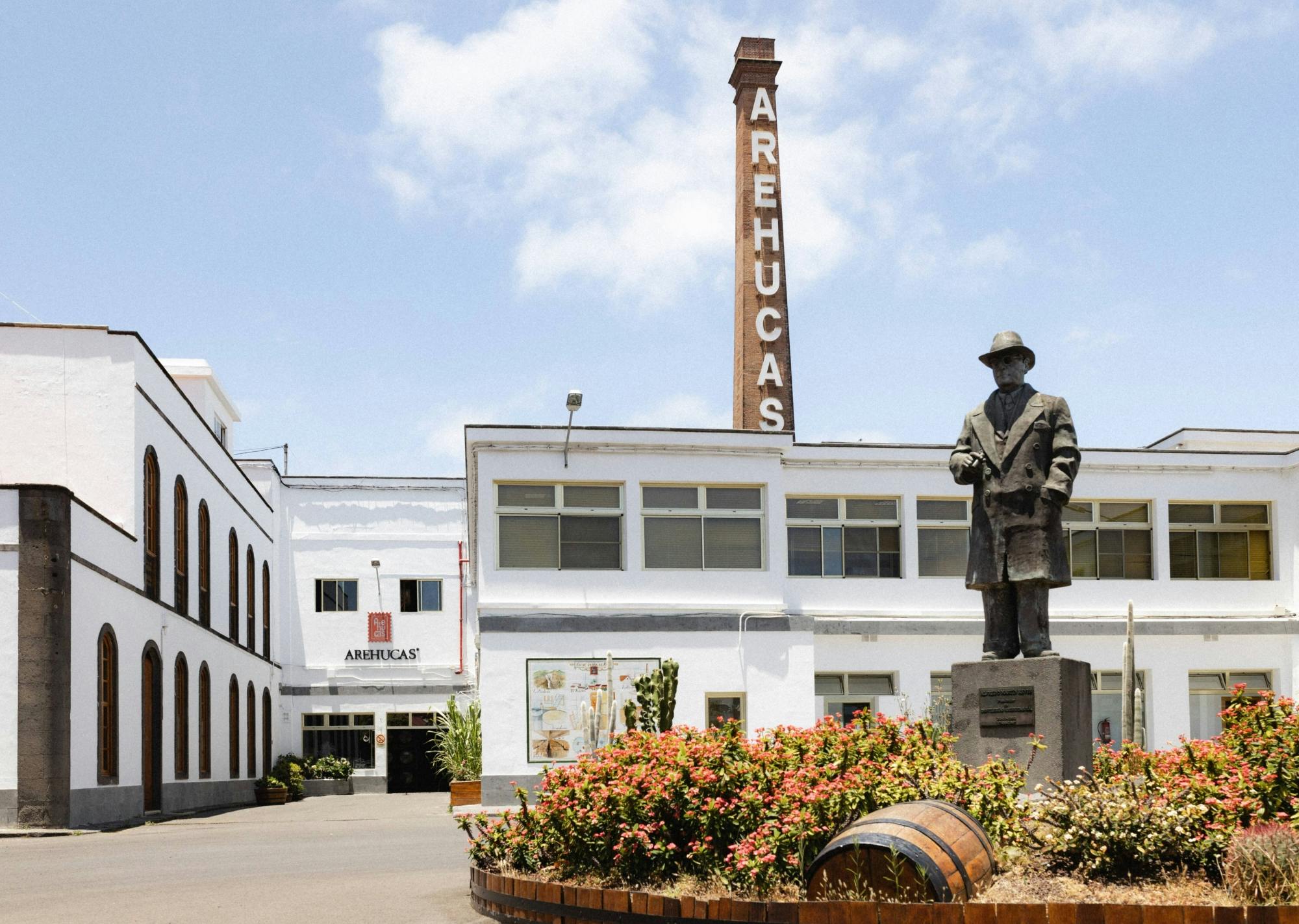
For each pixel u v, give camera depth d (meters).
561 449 27.48
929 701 28.28
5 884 14.20
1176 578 30.05
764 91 40.44
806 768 9.88
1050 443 13.60
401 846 17.62
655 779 9.84
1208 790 9.27
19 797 21.89
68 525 22.64
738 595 27.78
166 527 29.97
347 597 46.66
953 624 28.67
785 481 28.89
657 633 27.22
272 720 44.84
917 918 7.78
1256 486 30.44
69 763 22.31
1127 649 15.80
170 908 11.48
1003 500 13.54
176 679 30.72
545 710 26.70
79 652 23.12
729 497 28.11
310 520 46.88
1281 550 30.33
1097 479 29.94
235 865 15.42
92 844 19.59
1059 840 8.85
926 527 29.28
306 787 44.97
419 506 47.34
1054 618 29.33
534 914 9.77
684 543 27.81
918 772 9.80
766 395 38.88
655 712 18.38
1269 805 9.34
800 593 28.64
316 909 11.08
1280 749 9.91
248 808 34.16
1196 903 8.09
